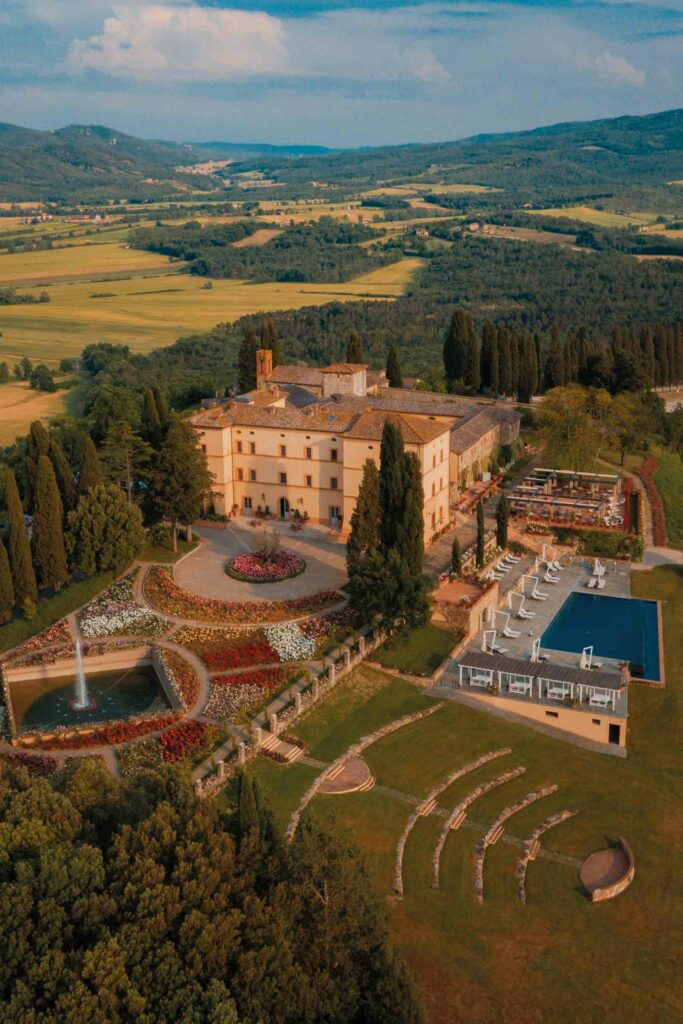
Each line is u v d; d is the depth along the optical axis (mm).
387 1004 42938
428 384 173125
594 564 109312
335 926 44188
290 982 41375
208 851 45219
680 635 92375
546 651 87625
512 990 51188
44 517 91375
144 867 43500
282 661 82188
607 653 87938
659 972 52594
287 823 62438
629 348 177375
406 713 77438
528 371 171750
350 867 46375
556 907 57281
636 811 66312
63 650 83625
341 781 67688
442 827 64000
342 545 109125
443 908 56750
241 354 157000
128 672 83312
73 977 38750
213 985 39562
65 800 48438
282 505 117562
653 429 153750
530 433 154000
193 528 115188
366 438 106938
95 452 102375
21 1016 37406
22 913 41062
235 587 97125
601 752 73688
